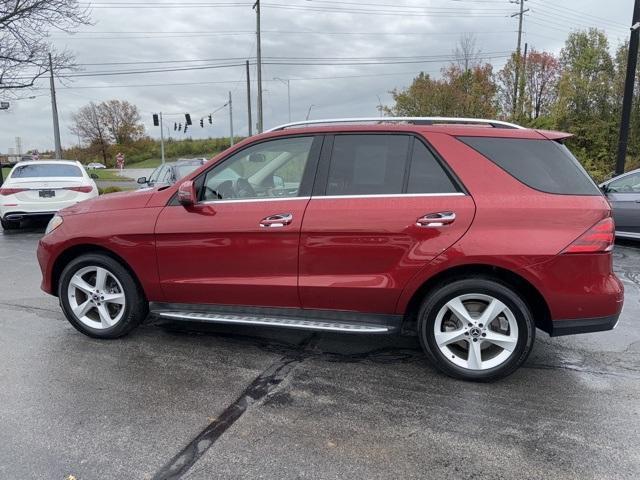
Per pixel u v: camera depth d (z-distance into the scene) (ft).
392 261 12.02
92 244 14.24
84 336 15.23
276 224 12.53
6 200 34.50
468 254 11.50
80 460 9.18
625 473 8.84
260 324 13.10
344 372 12.87
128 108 292.61
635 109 93.66
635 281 22.35
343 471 8.88
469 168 11.87
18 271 24.07
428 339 12.26
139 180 37.70
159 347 14.44
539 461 9.17
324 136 12.89
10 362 13.37
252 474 8.80
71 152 284.82
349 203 12.27
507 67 79.77
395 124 12.74
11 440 9.78
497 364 11.97
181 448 9.54
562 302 11.43
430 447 9.60
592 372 12.92
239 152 13.43
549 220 11.37
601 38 104.32
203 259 13.32
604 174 88.84
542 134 12.20
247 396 11.59
